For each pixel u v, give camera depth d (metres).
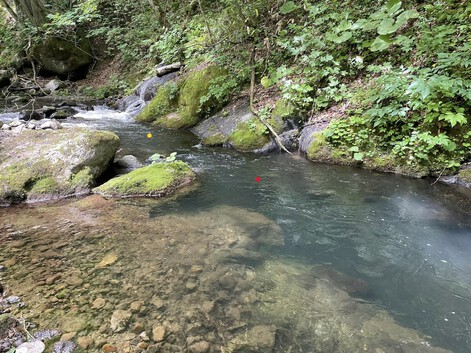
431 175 4.91
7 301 2.38
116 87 12.74
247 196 4.55
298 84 6.61
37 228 3.56
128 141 7.21
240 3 8.28
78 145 5.00
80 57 14.51
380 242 3.45
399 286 2.78
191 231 3.54
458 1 5.81
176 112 8.83
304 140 6.18
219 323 2.24
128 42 13.86
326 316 2.38
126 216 3.88
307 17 7.89
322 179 5.05
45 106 9.92
